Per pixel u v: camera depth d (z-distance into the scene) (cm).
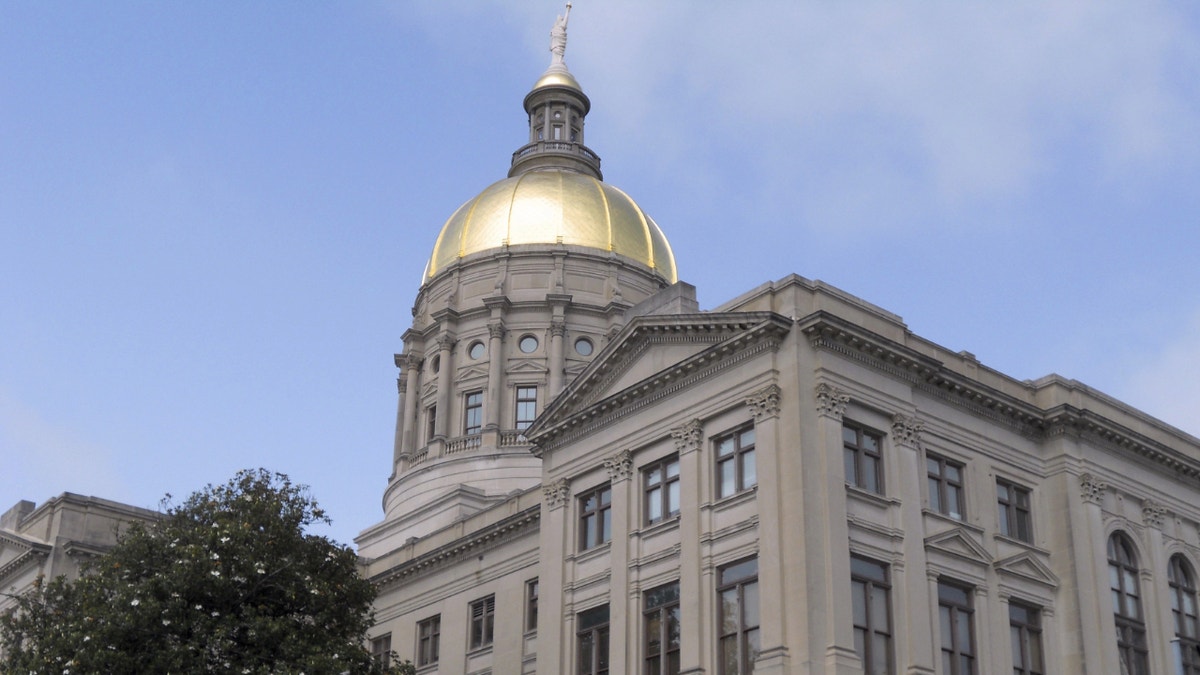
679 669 4478
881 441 4556
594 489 5144
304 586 4659
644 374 5006
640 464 4919
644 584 4738
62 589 4762
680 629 4506
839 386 4447
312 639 4559
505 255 8369
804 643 4047
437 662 6303
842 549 4216
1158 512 5369
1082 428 5166
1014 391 5191
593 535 5112
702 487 4609
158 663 4231
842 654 4050
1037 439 5159
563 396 5328
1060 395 5200
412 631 6538
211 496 4878
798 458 4281
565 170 9175
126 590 4375
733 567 4434
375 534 7969
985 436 4959
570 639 5003
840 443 4366
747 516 4412
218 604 4494
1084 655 4822
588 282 8344
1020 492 5050
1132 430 5309
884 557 4369
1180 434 5650
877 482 4503
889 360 4606
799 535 4184
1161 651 5106
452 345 8275
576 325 8188
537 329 8169
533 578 5872
